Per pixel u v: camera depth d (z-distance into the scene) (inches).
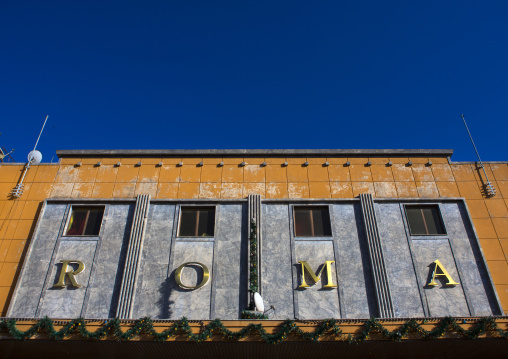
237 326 596.4
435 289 731.4
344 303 716.7
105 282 743.7
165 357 655.1
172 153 903.7
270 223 805.9
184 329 586.2
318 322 597.0
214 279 738.2
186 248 777.6
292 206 826.8
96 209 840.3
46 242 790.5
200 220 821.2
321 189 857.5
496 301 714.2
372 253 760.3
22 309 715.4
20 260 779.4
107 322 599.2
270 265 756.0
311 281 740.0
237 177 876.0
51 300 724.0
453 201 831.7
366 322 595.2
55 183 876.0
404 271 749.3
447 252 770.2
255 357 650.2
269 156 905.5
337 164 891.4
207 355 645.3
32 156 932.0
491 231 797.2
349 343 587.8
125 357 661.3
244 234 793.6
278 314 706.8
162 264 759.7
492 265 759.7
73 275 743.1
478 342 604.4
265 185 863.1
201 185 866.1
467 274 746.2
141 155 909.8
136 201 829.2
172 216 818.8
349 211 821.9
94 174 887.1
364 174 876.0
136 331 591.2
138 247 768.3
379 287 724.0
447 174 872.9
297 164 892.0
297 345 607.2
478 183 858.1
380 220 807.7
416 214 824.3
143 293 727.7
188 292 727.7
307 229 807.1
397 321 599.2
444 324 584.7
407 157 898.7
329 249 776.3
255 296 649.6
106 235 797.2
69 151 909.2
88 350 643.5
